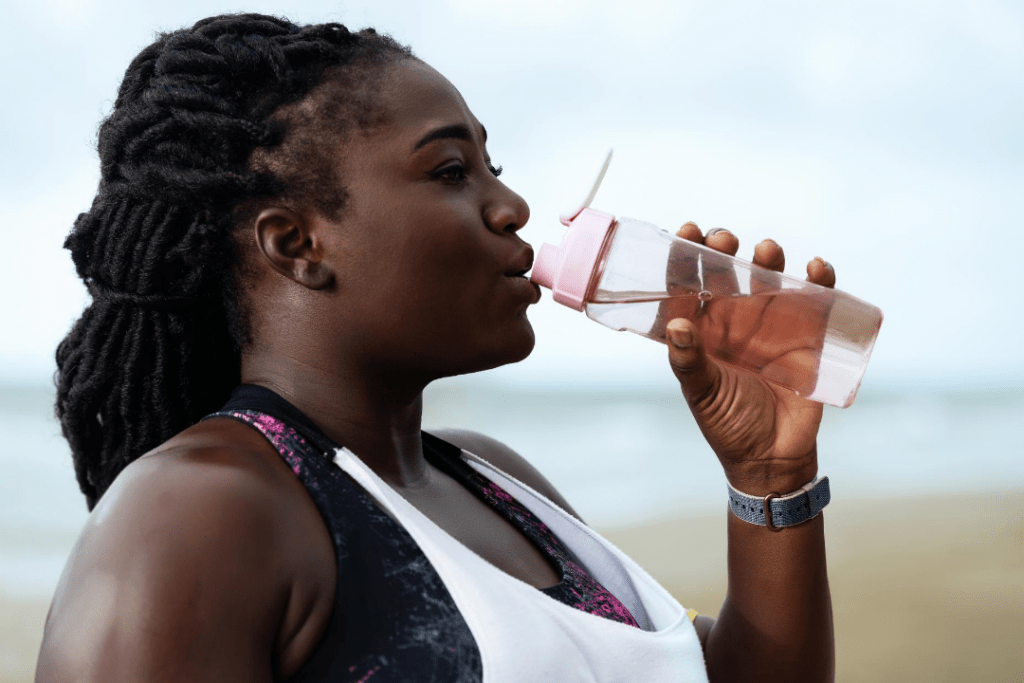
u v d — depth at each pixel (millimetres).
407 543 939
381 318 1061
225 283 1109
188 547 809
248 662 814
